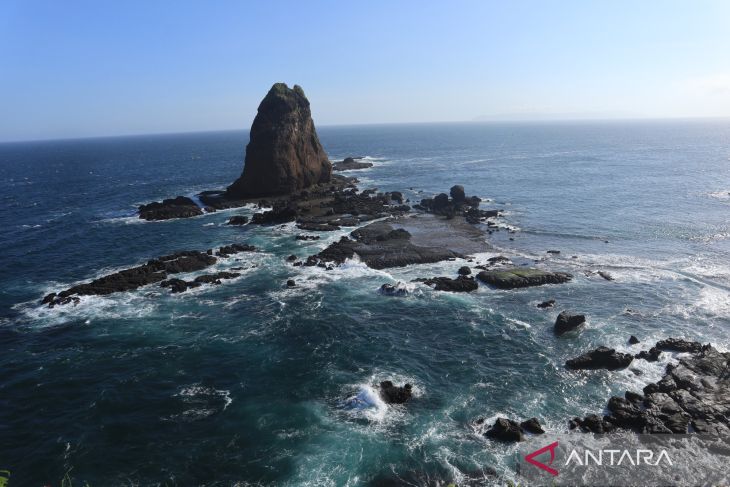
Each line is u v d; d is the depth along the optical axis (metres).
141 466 24.95
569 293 46.75
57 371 34.38
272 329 40.31
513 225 74.00
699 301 43.94
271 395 30.88
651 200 88.44
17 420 28.95
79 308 45.44
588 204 87.38
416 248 61.16
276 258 59.97
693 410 27.97
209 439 26.89
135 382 32.75
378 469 24.38
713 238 63.38
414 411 29.00
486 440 26.38
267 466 24.70
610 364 33.41
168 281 51.25
